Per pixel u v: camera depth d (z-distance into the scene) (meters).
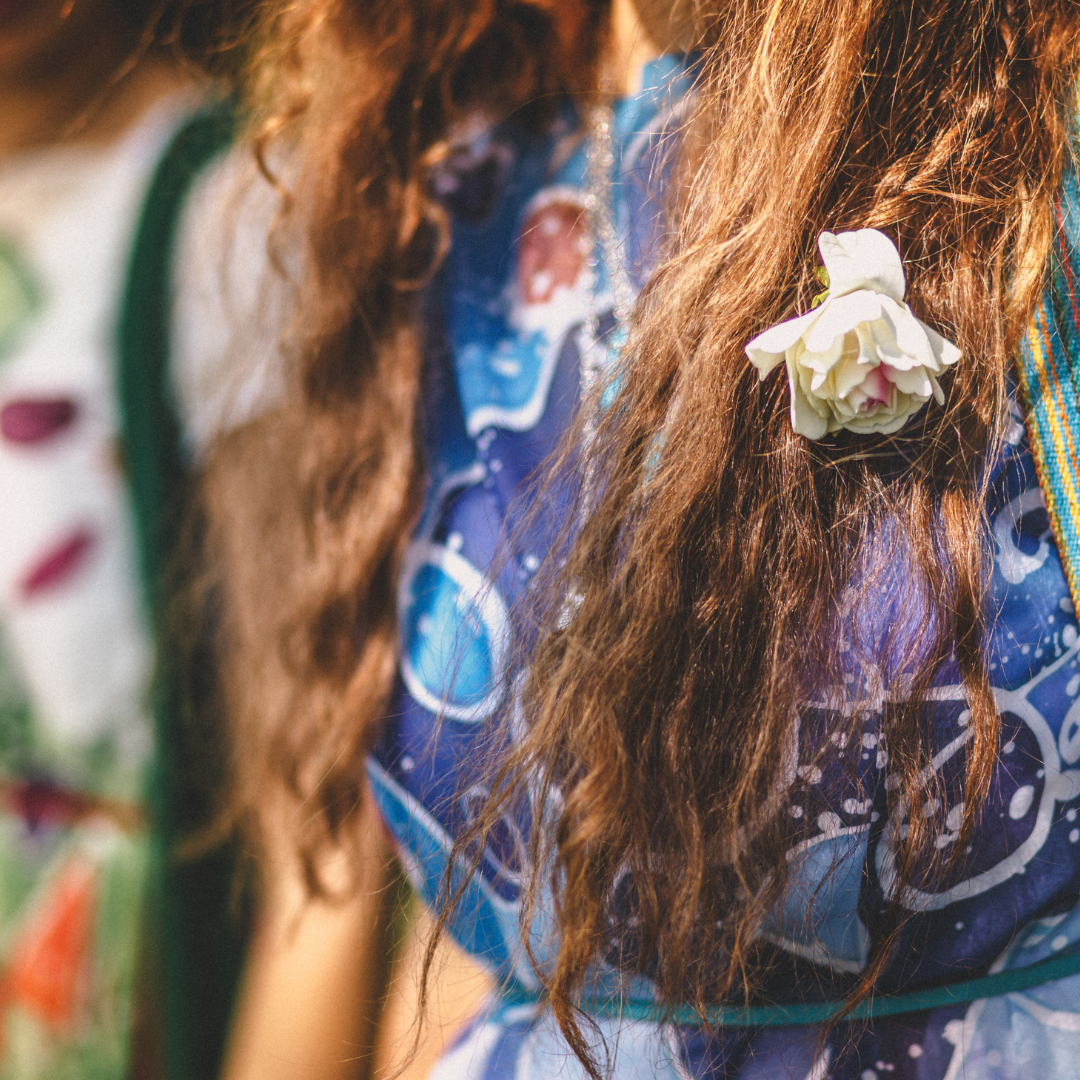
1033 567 0.60
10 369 0.88
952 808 0.60
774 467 0.60
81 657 0.88
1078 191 0.60
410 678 0.68
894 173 0.61
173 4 0.87
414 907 0.71
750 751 0.60
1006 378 0.60
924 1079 0.62
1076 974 0.62
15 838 0.89
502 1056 0.67
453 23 0.69
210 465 0.83
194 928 0.86
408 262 0.70
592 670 0.61
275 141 0.75
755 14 0.62
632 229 0.67
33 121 0.93
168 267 0.86
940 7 0.61
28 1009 0.89
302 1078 0.74
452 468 0.68
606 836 0.61
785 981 0.62
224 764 0.84
